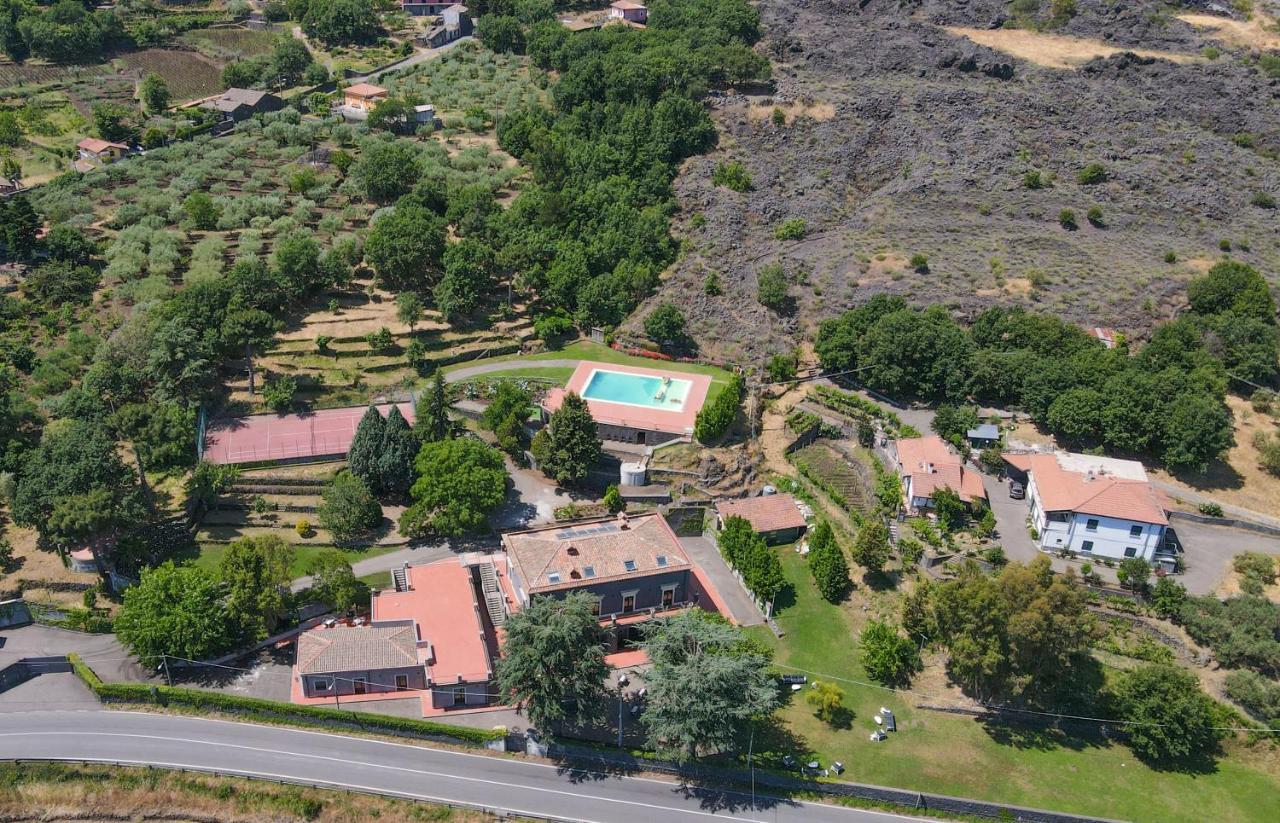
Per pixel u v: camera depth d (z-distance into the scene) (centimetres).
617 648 10688
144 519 11338
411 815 8944
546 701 9181
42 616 10819
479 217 16962
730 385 13612
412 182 18325
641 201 18000
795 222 17362
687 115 19200
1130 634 10650
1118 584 11069
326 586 10756
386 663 9925
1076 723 9944
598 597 10125
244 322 13400
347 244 16062
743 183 18288
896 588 11300
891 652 10262
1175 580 11119
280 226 16925
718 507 12450
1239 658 10100
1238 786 9375
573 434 12481
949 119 19450
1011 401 13725
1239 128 19388
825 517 12438
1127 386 12756
